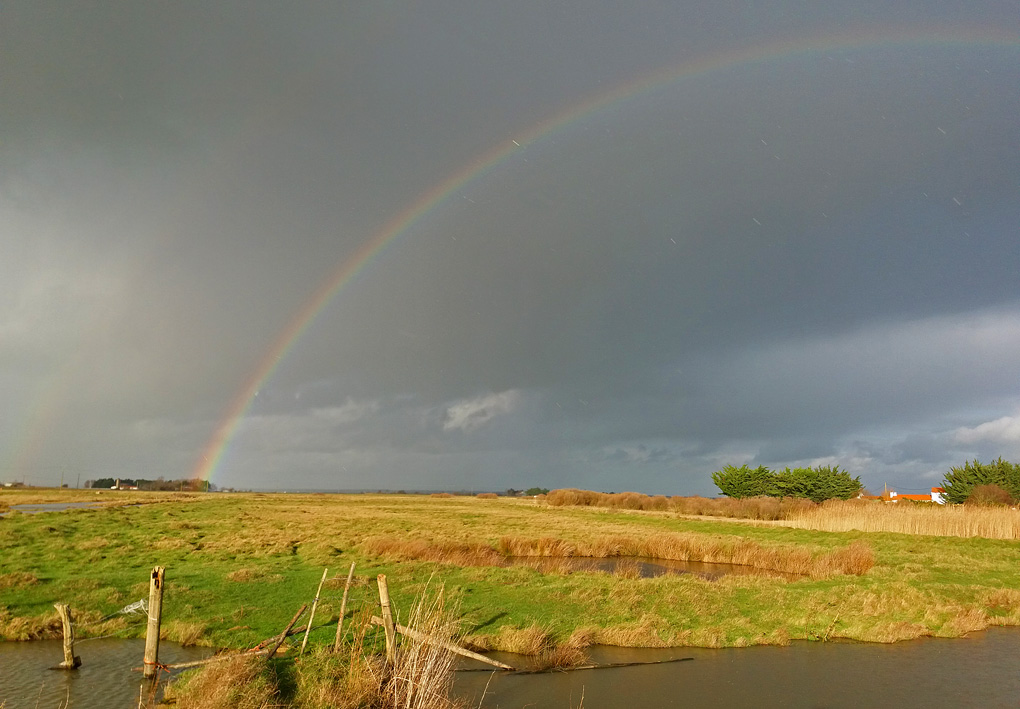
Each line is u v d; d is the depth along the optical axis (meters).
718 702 13.05
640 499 86.56
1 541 31.66
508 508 87.12
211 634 15.99
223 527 43.66
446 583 22.31
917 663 15.98
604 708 12.51
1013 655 16.81
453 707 11.92
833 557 31.59
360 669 12.25
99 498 97.06
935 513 50.00
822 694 13.63
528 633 16.17
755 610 20.61
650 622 18.09
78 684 12.78
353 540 35.25
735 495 89.56
